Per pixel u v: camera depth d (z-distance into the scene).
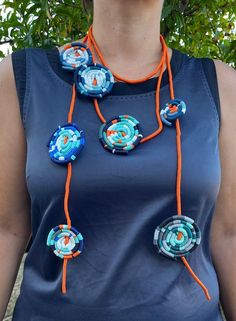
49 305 0.91
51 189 0.91
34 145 0.94
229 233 1.07
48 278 0.94
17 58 1.01
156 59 1.05
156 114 0.95
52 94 0.97
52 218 0.93
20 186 1.01
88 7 1.31
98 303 0.88
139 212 0.90
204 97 0.99
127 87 0.98
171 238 0.90
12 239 1.04
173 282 0.91
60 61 1.00
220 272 1.08
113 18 1.03
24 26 1.93
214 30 2.19
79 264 0.90
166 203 0.91
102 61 1.02
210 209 0.96
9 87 0.98
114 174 0.89
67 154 0.90
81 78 0.97
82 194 0.90
